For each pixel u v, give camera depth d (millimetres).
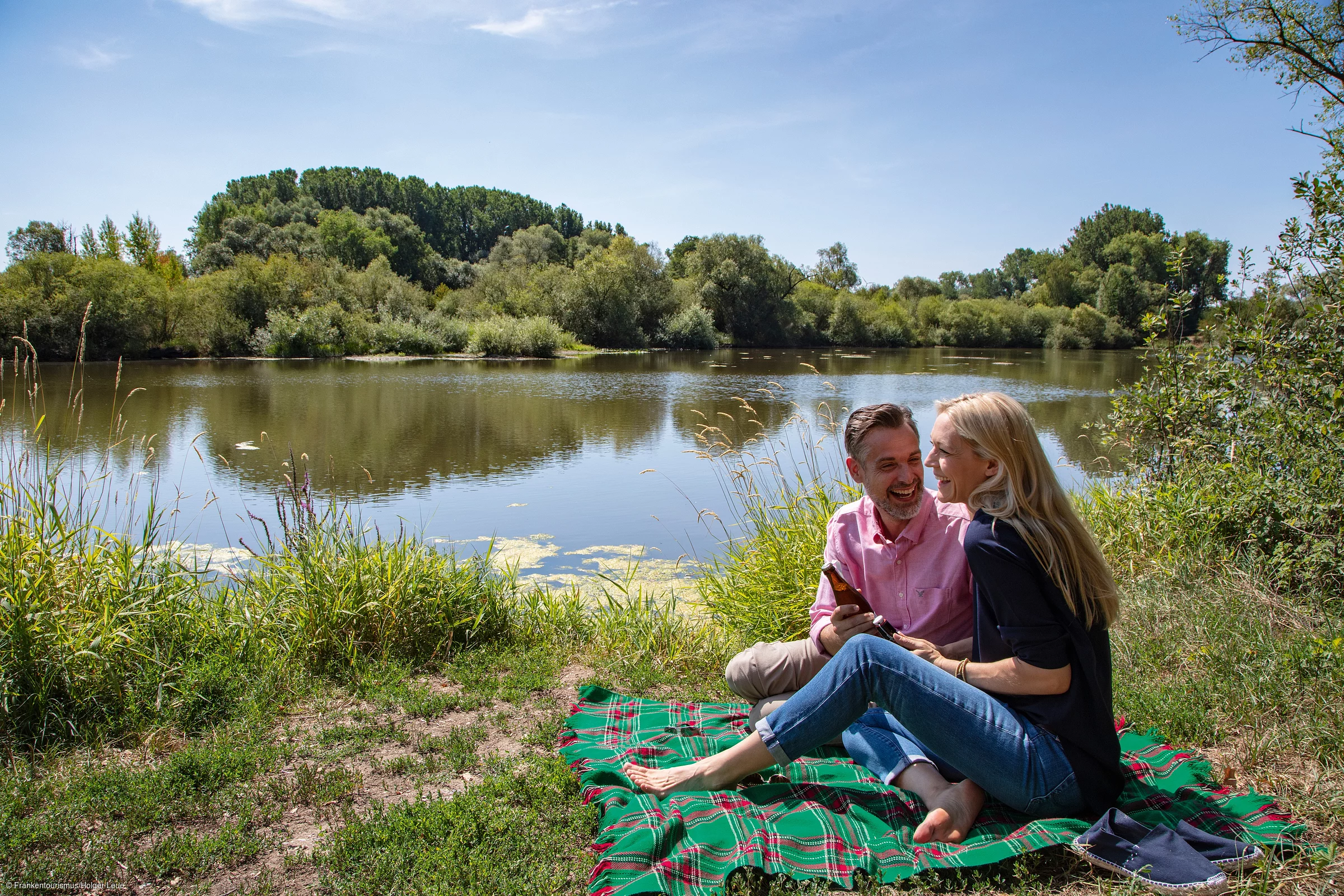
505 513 8609
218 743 2777
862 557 2533
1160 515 4895
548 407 18125
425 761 2721
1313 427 4453
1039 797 2008
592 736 2748
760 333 51719
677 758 2531
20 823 2258
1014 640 1965
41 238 34688
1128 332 54469
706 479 10445
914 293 72625
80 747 2781
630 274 45781
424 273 69875
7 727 2822
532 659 3762
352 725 3014
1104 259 72812
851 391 22344
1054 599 1931
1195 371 5570
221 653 3418
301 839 2254
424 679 3520
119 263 31609
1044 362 37688
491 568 5070
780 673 2662
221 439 12961
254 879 2072
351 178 96625
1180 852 1849
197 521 7812
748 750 2203
